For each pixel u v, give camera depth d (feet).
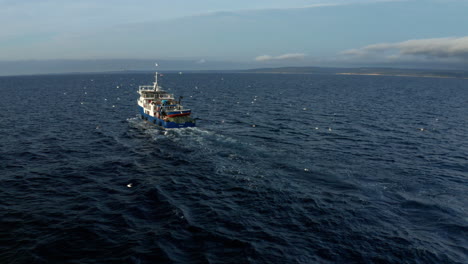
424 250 75.56
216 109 313.12
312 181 119.55
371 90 629.51
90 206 96.68
